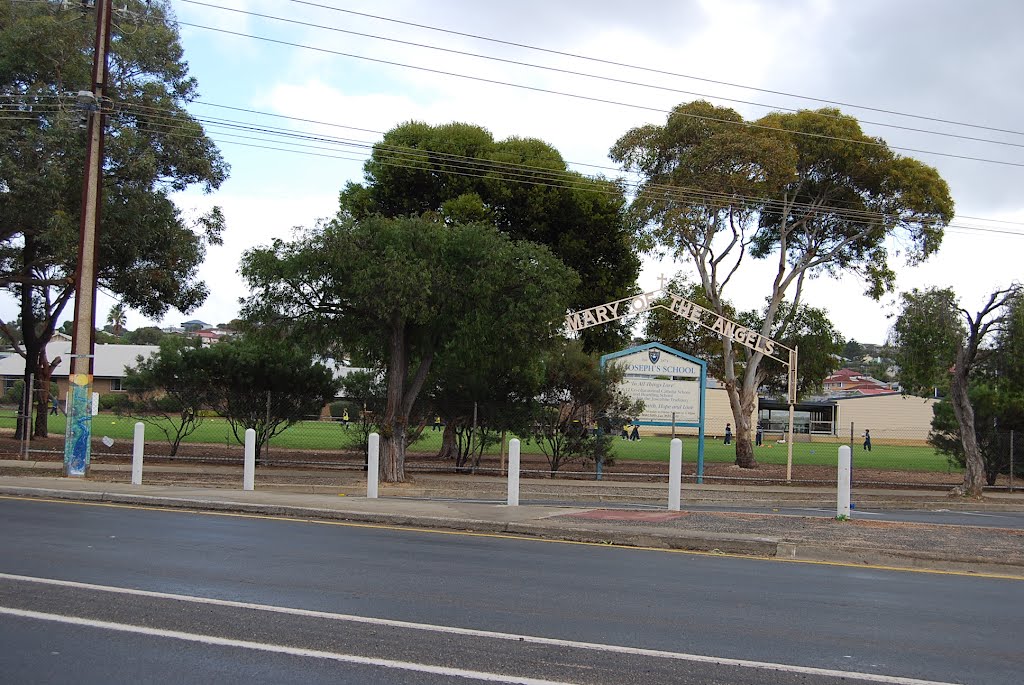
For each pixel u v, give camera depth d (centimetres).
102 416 5453
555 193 3472
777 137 2984
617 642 694
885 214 3131
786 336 4228
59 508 1454
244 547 1095
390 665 616
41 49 2392
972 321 2316
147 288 2875
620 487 2211
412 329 2181
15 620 712
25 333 3117
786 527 1347
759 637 725
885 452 5106
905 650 699
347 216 2114
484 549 1146
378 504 1520
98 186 1994
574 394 2497
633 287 3788
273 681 579
